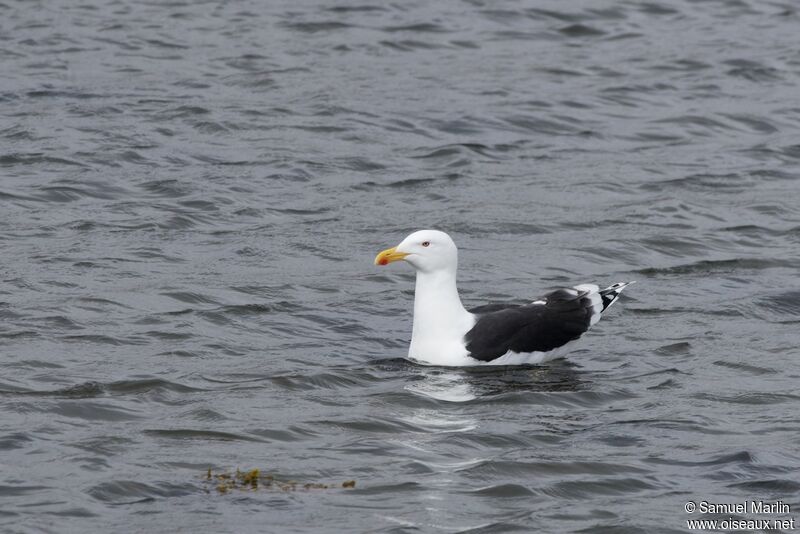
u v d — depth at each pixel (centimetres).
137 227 2094
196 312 1723
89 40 3244
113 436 1312
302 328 1698
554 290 1714
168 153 2486
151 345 1602
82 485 1196
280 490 1203
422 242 1584
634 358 1611
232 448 1295
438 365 1583
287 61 3148
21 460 1247
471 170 2478
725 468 1271
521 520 1160
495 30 3478
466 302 1809
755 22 3631
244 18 3491
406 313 1777
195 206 2212
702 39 3456
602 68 3198
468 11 3625
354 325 1722
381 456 1288
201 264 1934
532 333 1592
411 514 1165
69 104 2752
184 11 3528
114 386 1452
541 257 2019
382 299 1820
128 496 1185
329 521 1145
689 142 2722
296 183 2369
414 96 2925
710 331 1705
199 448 1291
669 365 1584
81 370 1502
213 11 3541
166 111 2734
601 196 2352
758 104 2964
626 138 2736
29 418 1352
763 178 2481
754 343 1658
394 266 1958
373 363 1583
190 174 2377
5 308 1702
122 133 2580
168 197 2253
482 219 2198
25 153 2436
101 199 2233
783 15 3697
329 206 2253
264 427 1348
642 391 1494
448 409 1426
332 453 1291
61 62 3055
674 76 3147
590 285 1672
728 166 2555
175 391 1449
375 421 1377
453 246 1595
